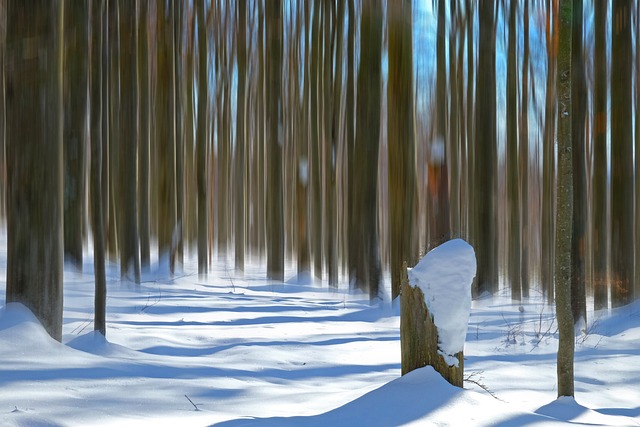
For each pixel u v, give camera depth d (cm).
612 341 1138
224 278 2119
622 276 1389
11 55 702
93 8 1655
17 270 686
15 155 695
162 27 1947
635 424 550
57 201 705
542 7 2220
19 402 464
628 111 1414
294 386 666
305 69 2217
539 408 586
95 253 776
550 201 2014
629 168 1412
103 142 1675
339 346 973
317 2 2084
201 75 2036
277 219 1947
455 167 1902
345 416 442
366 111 1603
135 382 576
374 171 1598
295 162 2741
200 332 1014
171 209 1923
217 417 468
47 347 640
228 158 2816
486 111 1688
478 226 1681
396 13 1517
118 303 1312
